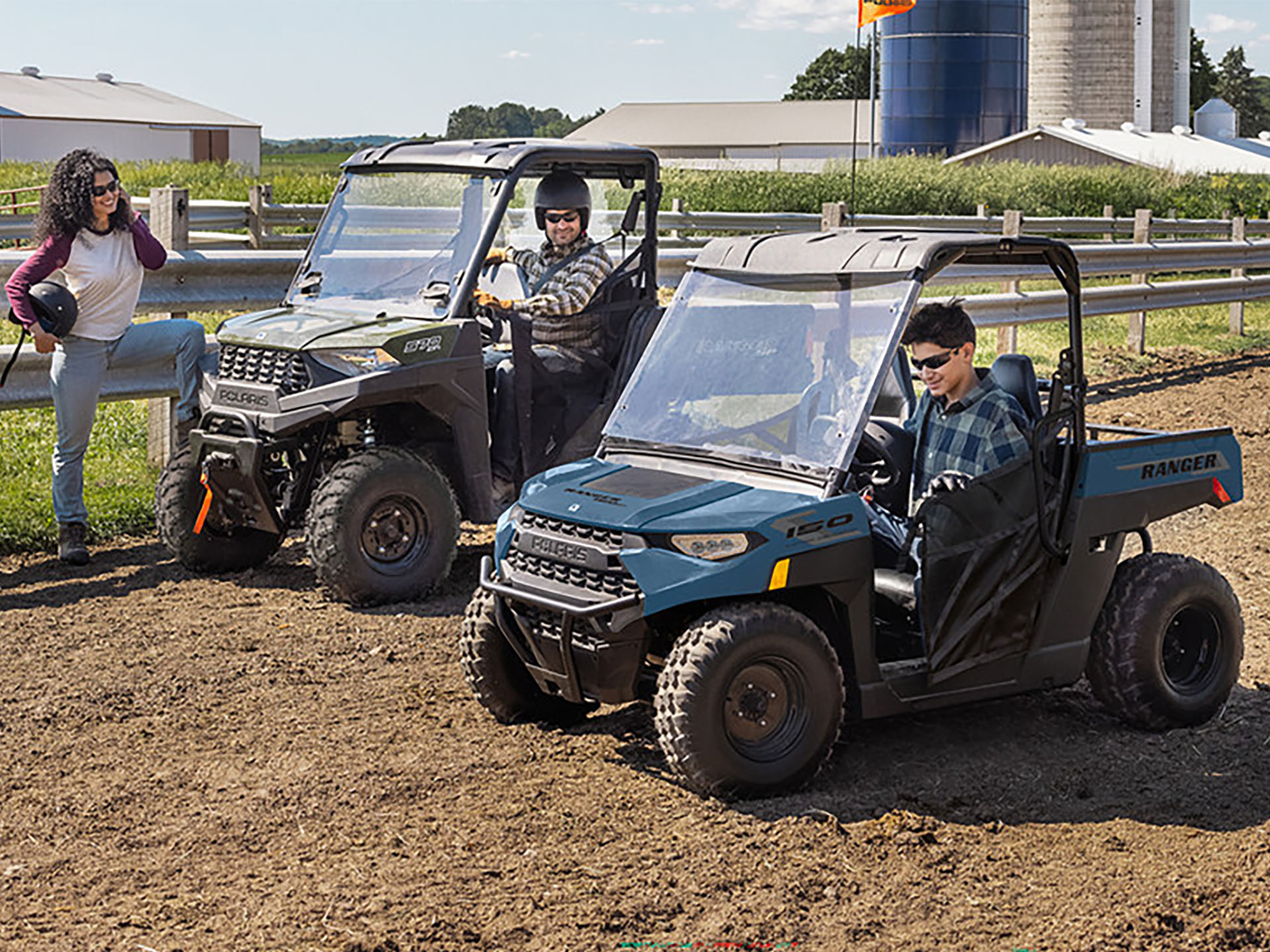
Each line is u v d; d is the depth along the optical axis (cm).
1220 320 1805
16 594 694
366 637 632
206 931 373
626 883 401
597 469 494
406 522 683
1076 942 373
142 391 805
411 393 673
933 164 3319
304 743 508
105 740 511
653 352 521
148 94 8256
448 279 698
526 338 701
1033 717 543
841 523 454
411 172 722
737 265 512
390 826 440
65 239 711
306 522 676
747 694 451
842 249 490
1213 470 548
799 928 379
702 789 450
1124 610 524
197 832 436
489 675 518
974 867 416
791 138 9319
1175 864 421
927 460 512
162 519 727
